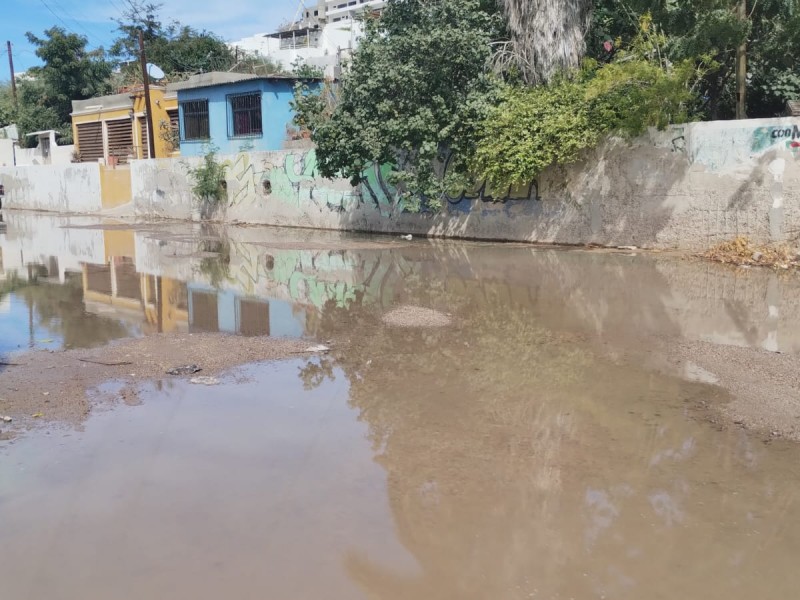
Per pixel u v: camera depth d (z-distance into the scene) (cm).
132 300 987
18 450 452
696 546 338
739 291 945
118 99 3381
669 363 633
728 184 1203
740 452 443
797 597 300
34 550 337
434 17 1470
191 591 303
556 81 1425
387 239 1692
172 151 3180
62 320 854
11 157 4222
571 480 407
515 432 479
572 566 323
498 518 365
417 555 331
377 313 861
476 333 756
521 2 1450
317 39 4731
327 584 308
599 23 1602
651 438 466
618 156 1336
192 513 371
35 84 4331
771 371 600
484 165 1483
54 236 1969
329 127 1592
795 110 1316
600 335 739
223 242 1719
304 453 447
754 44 1467
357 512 371
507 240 1548
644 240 1325
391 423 498
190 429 488
